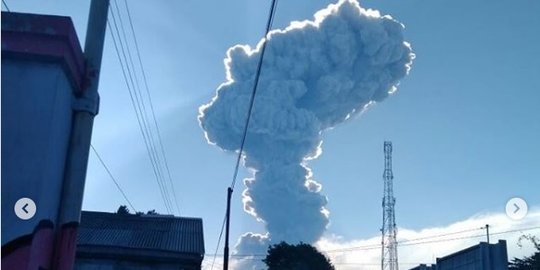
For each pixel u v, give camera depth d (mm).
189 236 24828
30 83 6152
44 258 6254
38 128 6051
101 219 27000
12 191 5875
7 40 6223
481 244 25688
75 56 6598
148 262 21641
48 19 6316
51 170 6199
